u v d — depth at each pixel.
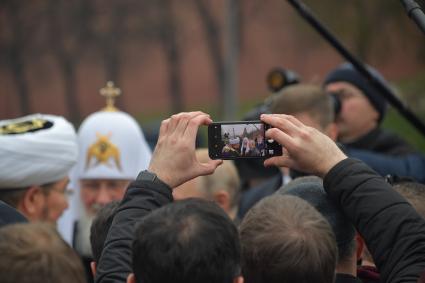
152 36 80.75
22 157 7.34
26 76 79.56
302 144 5.45
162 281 4.48
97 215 6.11
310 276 4.87
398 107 8.99
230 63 38.91
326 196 5.66
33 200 7.45
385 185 5.43
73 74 80.00
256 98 75.31
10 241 4.34
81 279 4.35
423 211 6.23
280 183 9.73
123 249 5.13
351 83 10.80
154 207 5.24
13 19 78.69
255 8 75.31
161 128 5.48
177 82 80.94
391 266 5.27
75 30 79.00
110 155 10.06
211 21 80.69
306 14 8.44
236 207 9.16
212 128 5.70
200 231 4.50
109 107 10.55
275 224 4.96
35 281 4.22
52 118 7.91
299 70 70.06
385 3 38.94
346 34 37.72
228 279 4.53
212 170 5.41
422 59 41.81
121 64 80.69
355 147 10.84
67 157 7.55
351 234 5.64
